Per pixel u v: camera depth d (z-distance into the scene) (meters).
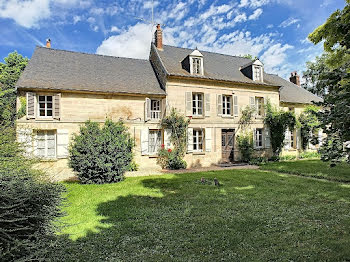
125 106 12.28
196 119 13.73
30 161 3.71
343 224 4.34
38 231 2.98
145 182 8.77
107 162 8.71
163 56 14.59
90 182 8.57
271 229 4.19
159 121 12.97
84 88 11.28
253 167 12.75
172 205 5.78
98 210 5.41
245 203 5.82
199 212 5.20
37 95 10.79
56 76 11.45
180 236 3.97
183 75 13.09
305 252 3.29
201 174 10.55
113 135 9.24
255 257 3.21
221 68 15.70
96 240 3.85
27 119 10.35
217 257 3.25
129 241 3.82
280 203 5.77
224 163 14.38
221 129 14.51
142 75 14.05
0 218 2.52
